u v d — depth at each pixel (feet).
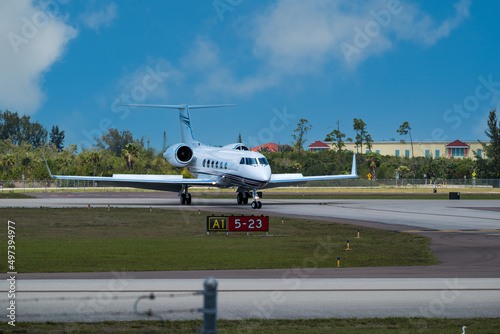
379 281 205.16
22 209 571.69
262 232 384.47
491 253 284.82
